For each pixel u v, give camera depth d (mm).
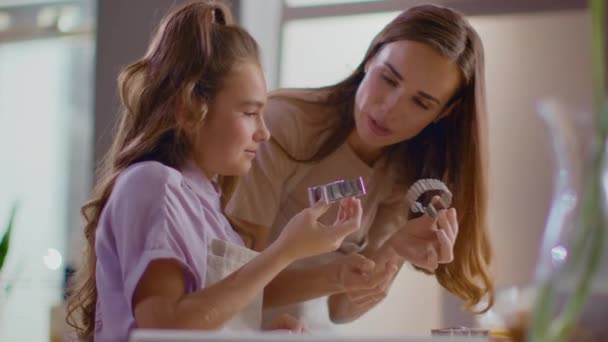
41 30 5215
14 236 5121
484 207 2311
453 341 1051
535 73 4051
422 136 2326
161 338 1045
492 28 4113
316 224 1602
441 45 2125
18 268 2877
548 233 1043
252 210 2246
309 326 2293
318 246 1589
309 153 2301
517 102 4066
